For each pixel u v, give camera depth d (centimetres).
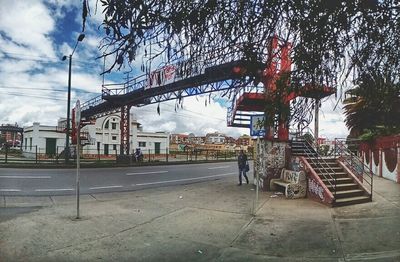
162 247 683
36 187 1541
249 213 988
